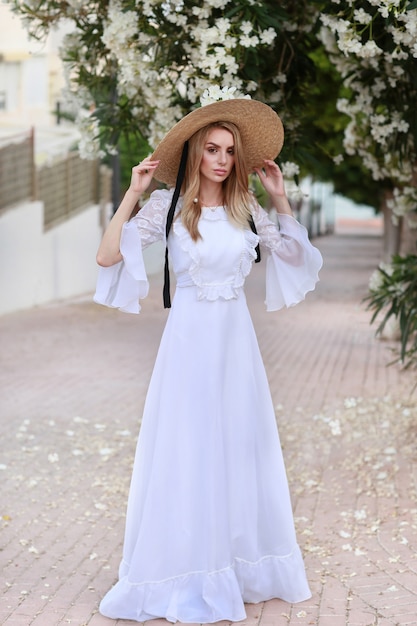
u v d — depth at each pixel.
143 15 5.95
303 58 6.76
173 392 4.48
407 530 5.89
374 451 7.92
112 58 6.73
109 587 5.02
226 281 4.51
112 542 5.77
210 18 5.97
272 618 4.54
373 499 6.61
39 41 6.91
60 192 21.17
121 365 12.66
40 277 19.95
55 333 15.79
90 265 23.12
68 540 5.80
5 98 28.94
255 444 4.61
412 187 7.53
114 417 9.38
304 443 8.31
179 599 4.49
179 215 4.50
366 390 10.92
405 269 7.64
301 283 4.73
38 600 4.82
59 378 11.60
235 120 4.46
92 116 6.86
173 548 4.47
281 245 4.70
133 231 4.43
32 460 7.70
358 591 4.91
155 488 4.47
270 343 15.05
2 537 5.84
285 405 10.02
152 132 6.50
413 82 6.21
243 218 4.52
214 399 4.46
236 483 4.53
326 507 6.45
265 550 4.69
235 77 5.79
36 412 9.57
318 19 6.21
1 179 18.09
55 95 29.61
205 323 4.49
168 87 6.21
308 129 6.89
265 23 5.64
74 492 6.82
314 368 12.61
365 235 61.69
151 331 16.25
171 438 4.47
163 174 4.64
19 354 13.52
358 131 7.24
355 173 26.03
